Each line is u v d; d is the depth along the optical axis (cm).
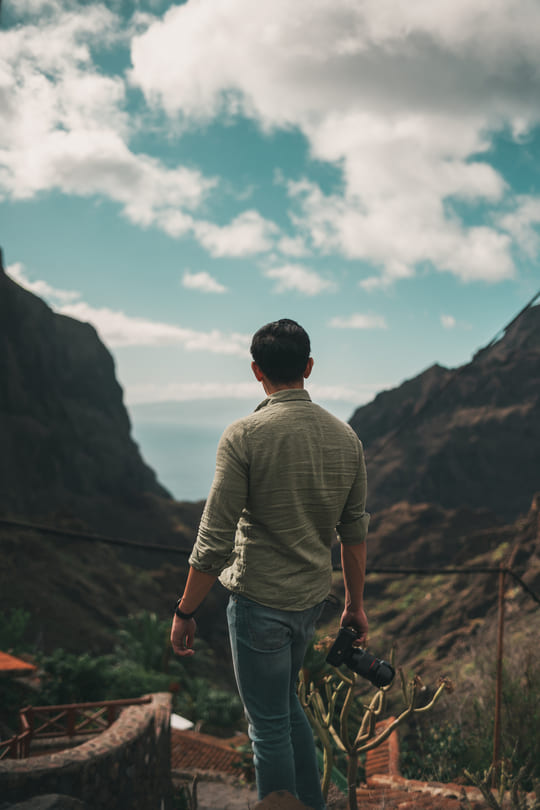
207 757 1616
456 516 10644
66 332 16400
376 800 378
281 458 187
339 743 274
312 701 281
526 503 13250
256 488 187
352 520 207
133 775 725
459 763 624
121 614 7538
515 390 14638
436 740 670
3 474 11325
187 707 2647
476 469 13788
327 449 195
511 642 870
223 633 8094
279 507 187
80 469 13162
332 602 212
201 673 4012
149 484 15600
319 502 192
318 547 195
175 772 1443
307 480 189
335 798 307
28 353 13462
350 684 274
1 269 13775
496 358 15362
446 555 9550
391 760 707
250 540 192
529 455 13788
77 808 271
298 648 201
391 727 265
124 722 789
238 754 1617
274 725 194
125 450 14875
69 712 913
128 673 2519
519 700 663
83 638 6288
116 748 680
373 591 8656
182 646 189
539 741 604
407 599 7869
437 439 14500
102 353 17000
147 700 914
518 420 14038
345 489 199
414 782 520
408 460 14562
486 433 14088
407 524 10612
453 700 746
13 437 11981
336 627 276
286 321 207
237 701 2784
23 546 7769
